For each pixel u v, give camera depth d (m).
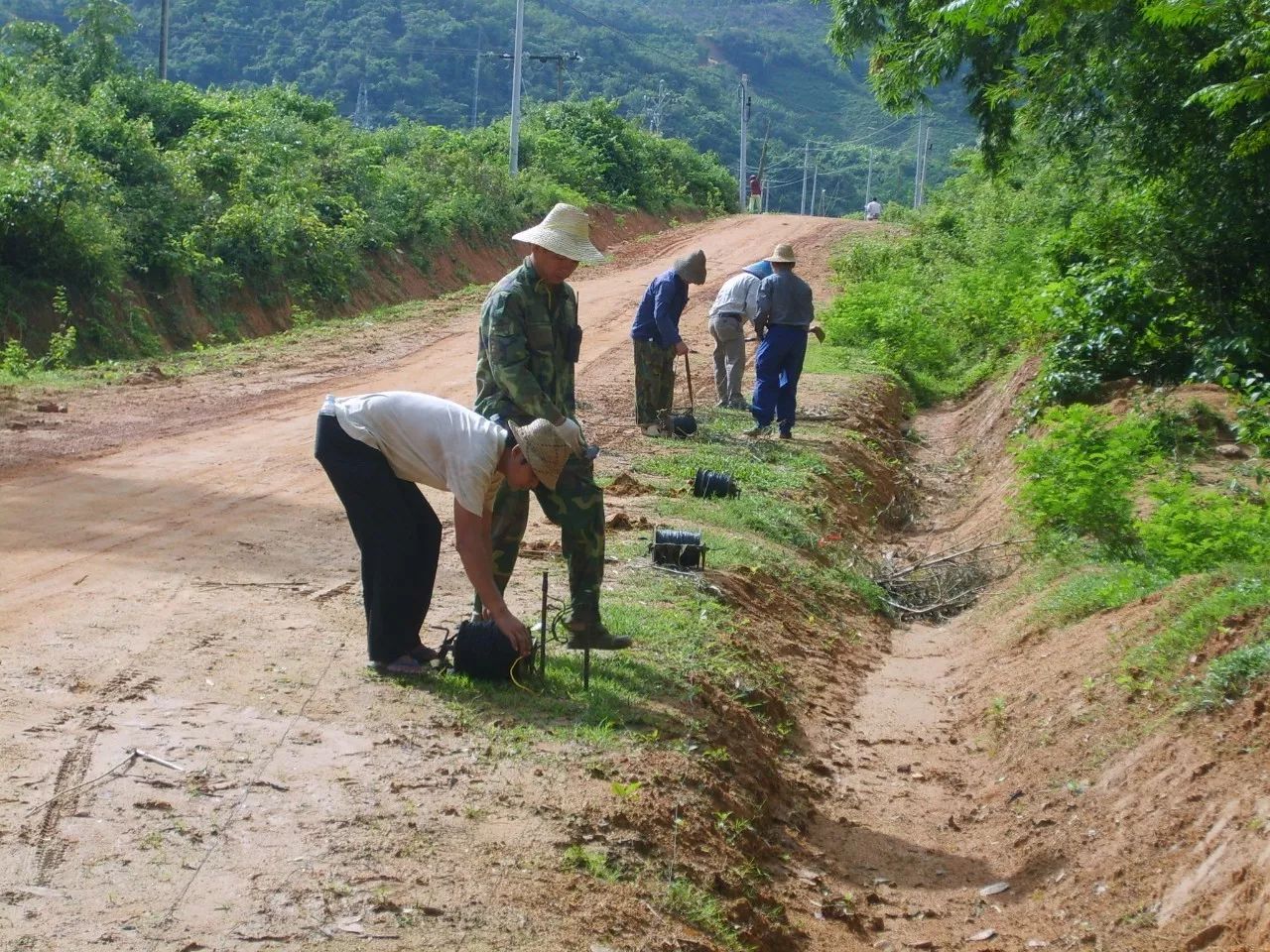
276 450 11.95
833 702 8.20
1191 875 5.35
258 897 4.05
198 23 74.06
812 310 13.80
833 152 99.25
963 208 32.81
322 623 6.73
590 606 6.43
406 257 31.52
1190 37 12.69
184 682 5.71
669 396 13.59
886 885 6.03
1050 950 5.38
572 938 4.19
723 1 130.12
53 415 13.52
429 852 4.50
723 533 9.98
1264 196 13.22
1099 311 14.09
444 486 5.84
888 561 11.84
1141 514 10.27
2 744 4.91
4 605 6.65
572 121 49.97
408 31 80.62
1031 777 6.98
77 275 20.45
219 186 27.42
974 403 18.94
